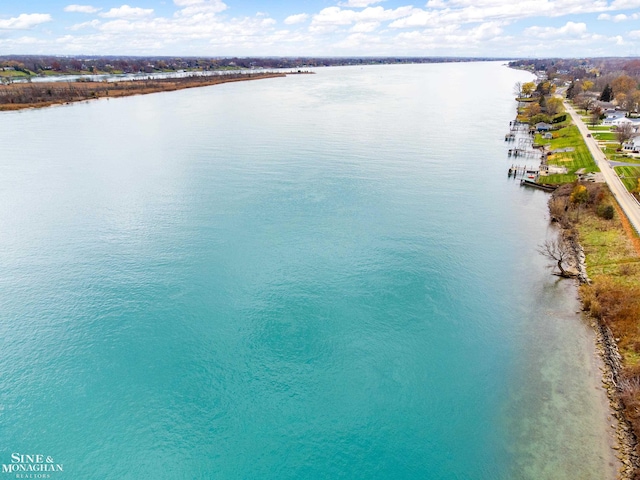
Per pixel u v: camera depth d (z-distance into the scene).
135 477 31.05
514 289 50.19
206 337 43.47
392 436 33.50
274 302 48.31
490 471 30.39
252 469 31.47
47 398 37.19
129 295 50.03
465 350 41.38
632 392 33.56
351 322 45.12
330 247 59.56
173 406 36.34
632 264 49.91
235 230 64.62
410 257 57.16
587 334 42.34
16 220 68.81
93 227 66.25
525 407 34.97
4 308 48.00
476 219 68.88
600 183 74.50
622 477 28.39
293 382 38.31
